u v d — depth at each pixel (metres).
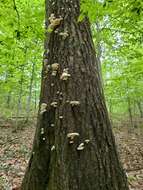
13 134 14.80
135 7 3.44
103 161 2.88
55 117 3.09
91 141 2.91
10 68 10.02
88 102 3.07
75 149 2.88
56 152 2.96
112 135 3.09
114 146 3.04
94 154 2.87
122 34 9.16
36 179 3.03
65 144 2.92
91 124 2.98
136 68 11.86
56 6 3.47
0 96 23.42
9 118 19.39
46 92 3.24
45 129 3.13
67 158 2.86
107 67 14.88
